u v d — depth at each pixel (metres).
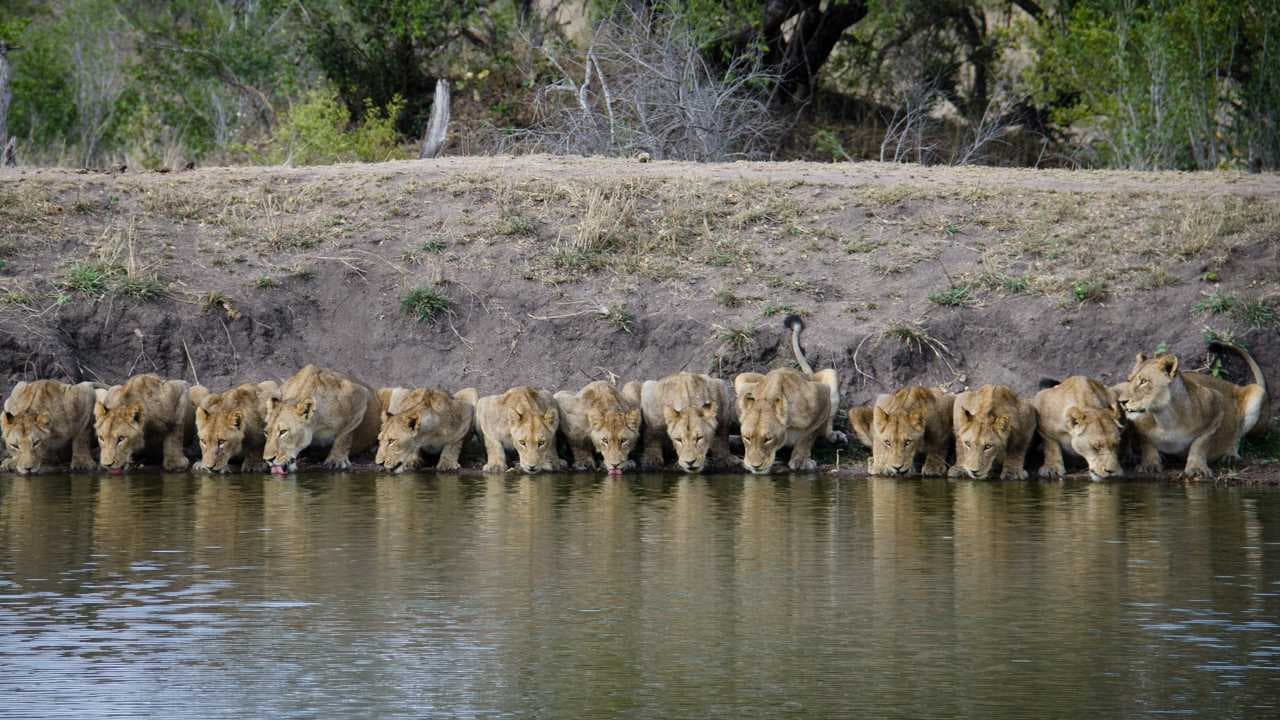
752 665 8.24
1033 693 7.77
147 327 18.22
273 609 9.39
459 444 16.56
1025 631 8.93
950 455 16.44
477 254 19.69
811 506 13.57
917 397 16.02
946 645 8.63
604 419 16.11
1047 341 17.77
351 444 16.70
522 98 33.22
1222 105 30.05
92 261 19.02
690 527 12.34
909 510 13.30
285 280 19.17
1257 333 17.45
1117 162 29.00
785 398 16.08
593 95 32.12
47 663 8.23
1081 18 31.16
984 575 10.43
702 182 21.66
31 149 33.09
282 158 30.67
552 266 19.44
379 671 8.12
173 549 11.27
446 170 22.39
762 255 19.69
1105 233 19.66
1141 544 11.55
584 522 12.59
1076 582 10.21
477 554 11.12
